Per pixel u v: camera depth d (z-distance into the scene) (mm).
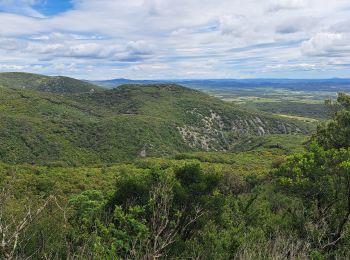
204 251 6387
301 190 8703
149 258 4586
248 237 6777
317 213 8594
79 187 39031
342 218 8055
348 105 17000
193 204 7598
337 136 14188
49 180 37281
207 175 8586
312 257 6254
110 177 52031
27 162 83562
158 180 7887
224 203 8062
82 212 7336
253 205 9969
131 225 6098
